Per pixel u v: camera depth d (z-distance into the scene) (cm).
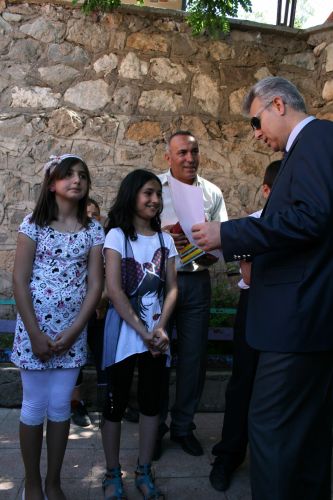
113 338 242
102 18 412
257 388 189
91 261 235
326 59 429
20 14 407
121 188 253
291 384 181
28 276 222
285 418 182
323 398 189
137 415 335
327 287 179
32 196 414
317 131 181
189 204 245
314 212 167
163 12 412
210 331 372
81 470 271
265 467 182
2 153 411
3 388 348
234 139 432
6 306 412
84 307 228
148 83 421
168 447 304
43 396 223
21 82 409
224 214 325
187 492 255
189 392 300
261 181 437
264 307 186
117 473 244
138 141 422
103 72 417
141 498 247
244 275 231
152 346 238
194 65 425
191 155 305
